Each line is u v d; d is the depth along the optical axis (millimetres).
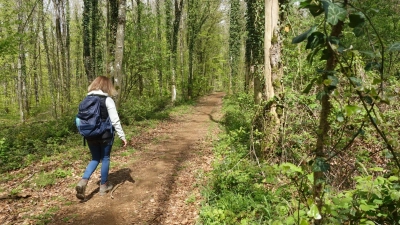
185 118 15773
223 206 3906
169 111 18062
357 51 1341
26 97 25188
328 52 1397
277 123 5285
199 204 4336
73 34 28859
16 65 20453
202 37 32656
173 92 22672
